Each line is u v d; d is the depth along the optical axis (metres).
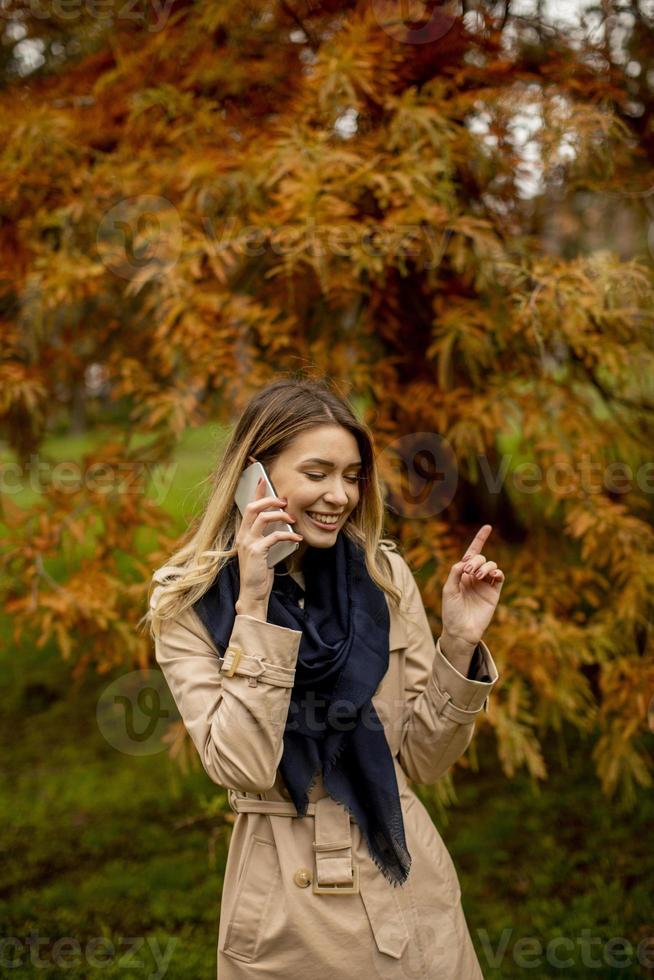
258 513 1.48
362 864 1.52
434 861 1.60
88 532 3.06
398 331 3.26
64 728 4.66
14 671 5.46
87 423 3.71
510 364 3.03
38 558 2.86
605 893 3.00
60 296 2.82
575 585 3.02
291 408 1.58
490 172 2.86
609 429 2.99
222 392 3.01
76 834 3.55
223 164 2.80
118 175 2.87
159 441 3.07
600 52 3.00
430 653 1.74
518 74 2.93
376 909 1.50
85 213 2.92
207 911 2.98
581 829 3.45
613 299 2.65
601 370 3.12
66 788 3.96
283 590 1.65
